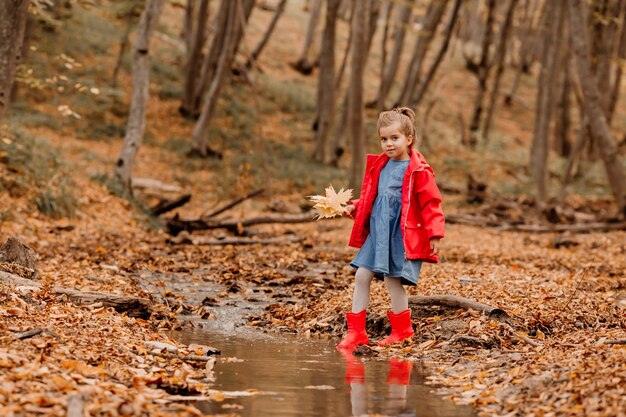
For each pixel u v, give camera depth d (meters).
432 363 4.93
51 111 23.86
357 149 17.84
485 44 33.56
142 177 20.64
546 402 3.64
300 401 3.88
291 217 14.36
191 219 13.59
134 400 3.57
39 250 9.78
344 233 15.02
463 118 35.38
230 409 3.69
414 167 5.37
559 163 30.92
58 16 24.38
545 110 22.55
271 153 25.53
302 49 39.41
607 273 9.30
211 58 26.56
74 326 5.05
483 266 9.88
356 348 5.48
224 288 8.24
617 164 18.50
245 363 4.89
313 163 25.42
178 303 7.12
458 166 28.36
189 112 26.70
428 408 3.76
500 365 4.58
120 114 25.36
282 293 7.96
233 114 27.83
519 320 5.78
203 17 26.19
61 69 26.47
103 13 32.94
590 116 18.70
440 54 26.25
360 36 17.44
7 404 3.22
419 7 25.16
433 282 7.80
